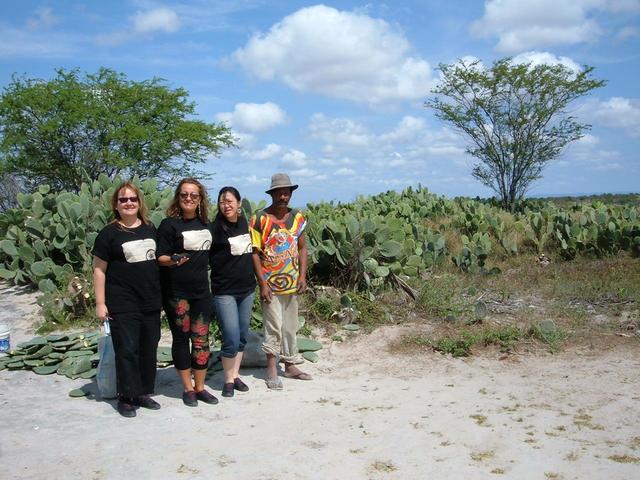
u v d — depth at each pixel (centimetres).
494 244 1184
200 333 494
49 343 619
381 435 428
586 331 668
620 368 564
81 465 378
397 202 1538
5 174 2452
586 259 1070
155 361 485
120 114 2562
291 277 541
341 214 1101
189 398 492
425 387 542
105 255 465
